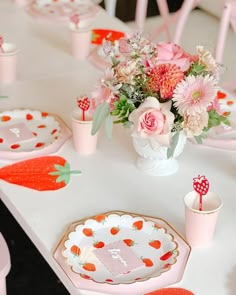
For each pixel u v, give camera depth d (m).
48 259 1.57
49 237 1.60
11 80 2.32
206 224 1.53
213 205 1.56
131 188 1.79
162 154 1.80
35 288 2.46
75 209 1.70
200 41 3.24
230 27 3.42
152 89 1.66
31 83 2.32
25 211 1.69
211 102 1.62
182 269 1.50
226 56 3.14
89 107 1.87
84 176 1.83
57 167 1.86
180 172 1.85
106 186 1.79
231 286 1.46
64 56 2.51
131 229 1.63
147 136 1.60
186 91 1.62
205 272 1.50
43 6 2.88
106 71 1.70
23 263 2.57
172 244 1.57
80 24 2.53
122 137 2.02
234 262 1.53
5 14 2.85
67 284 1.49
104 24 2.77
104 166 1.88
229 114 2.13
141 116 1.59
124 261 1.53
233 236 1.61
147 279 1.46
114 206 1.72
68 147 1.95
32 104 2.18
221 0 3.39
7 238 2.69
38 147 1.95
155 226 1.62
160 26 3.28
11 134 2.00
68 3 2.90
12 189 1.78
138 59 1.69
